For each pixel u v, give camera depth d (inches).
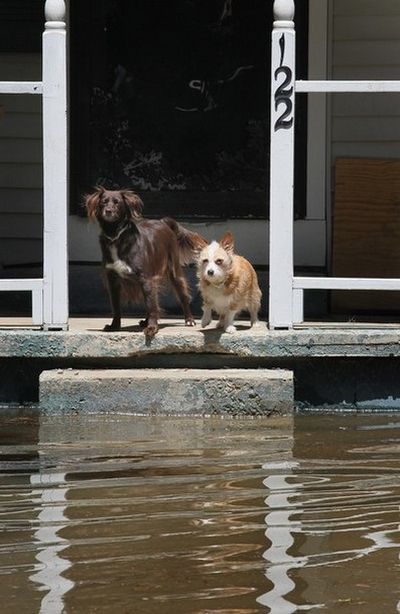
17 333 350.9
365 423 336.5
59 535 228.1
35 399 359.3
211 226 453.7
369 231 438.3
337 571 209.2
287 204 354.9
